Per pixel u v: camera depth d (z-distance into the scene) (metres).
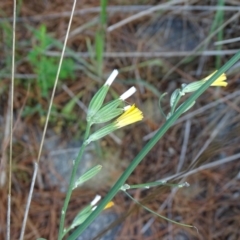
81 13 0.43
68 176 0.39
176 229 0.37
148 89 0.41
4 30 0.42
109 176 0.39
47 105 0.40
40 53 0.39
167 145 0.39
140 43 0.42
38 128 0.40
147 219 0.38
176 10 0.43
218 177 0.38
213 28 0.39
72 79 0.41
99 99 0.19
